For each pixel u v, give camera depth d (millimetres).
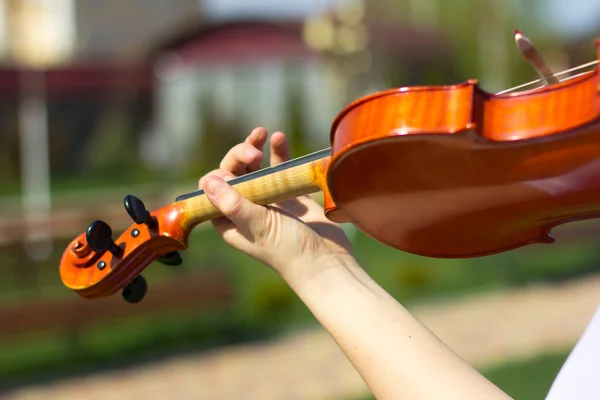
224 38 19875
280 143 1543
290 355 5309
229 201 1238
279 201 1381
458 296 6945
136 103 21031
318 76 19750
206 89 19859
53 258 7262
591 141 1066
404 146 1093
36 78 17938
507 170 1132
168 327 6008
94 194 15867
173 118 19984
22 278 6805
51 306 4941
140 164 20812
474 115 1056
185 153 19859
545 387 4207
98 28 24906
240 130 19734
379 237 1318
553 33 21656
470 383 1041
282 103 19594
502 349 5129
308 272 1220
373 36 19938
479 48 21703
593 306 6391
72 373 5059
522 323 5875
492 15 21609
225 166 1496
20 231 8055
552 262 8234
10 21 23391
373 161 1135
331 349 5414
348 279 1210
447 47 21438
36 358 5367
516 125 1083
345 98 19891
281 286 6719
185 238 1452
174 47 20016
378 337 1112
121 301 5230
